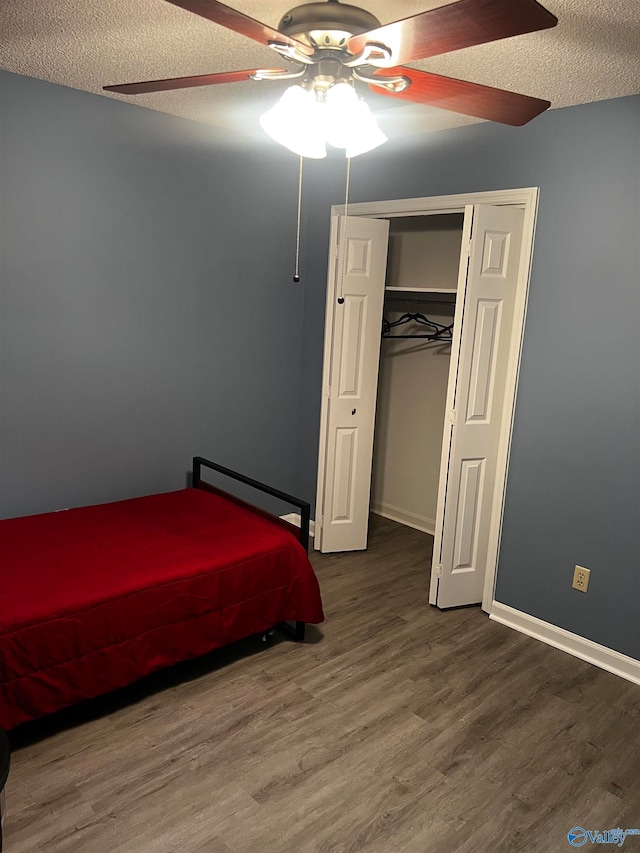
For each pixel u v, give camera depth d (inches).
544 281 118.7
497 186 124.1
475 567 135.9
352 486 159.5
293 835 77.3
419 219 172.2
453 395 126.3
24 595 90.8
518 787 87.0
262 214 153.7
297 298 165.6
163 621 99.0
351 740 94.5
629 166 105.7
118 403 137.3
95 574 98.4
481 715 101.7
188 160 138.1
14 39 93.7
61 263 124.1
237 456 162.1
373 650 119.0
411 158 137.9
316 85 67.3
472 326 123.6
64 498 133.0
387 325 181.6
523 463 125.3
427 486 178.4
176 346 144.4
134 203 131.9
